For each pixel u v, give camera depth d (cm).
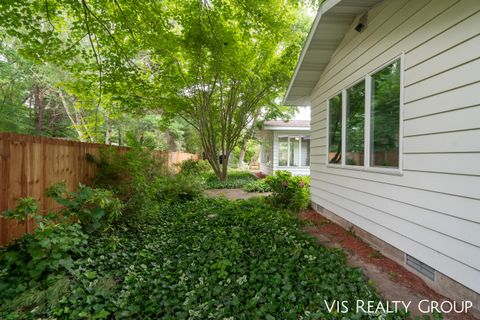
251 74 843
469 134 212
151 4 554
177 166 1002
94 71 666
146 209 420
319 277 255
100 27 574
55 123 1482
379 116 342
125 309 204
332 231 433
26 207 236
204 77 939
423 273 263
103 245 317
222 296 223
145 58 1023
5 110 1052
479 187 204
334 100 489
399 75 299
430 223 253
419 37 267
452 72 228
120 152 511
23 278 227
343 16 390
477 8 206
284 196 605
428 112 255
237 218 468
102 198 313
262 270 267
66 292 212
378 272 283
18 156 282
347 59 430
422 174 263
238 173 1470
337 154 476
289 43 977
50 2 520
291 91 634
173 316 198
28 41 513
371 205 359
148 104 913
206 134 1165
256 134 1733
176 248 328
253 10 598
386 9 324
